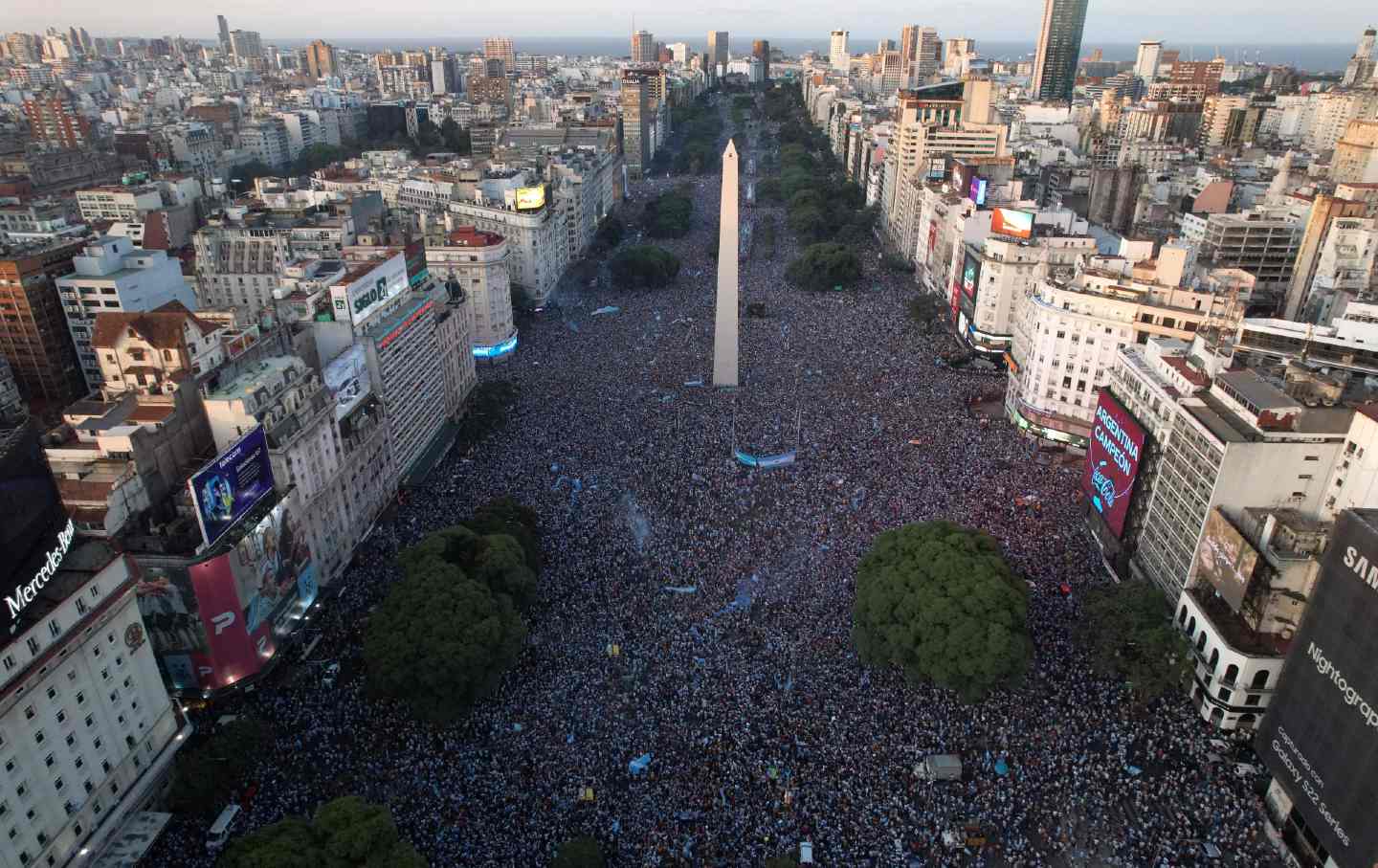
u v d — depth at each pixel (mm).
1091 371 159000
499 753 95750
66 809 81438
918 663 104000
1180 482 115312
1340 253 197375
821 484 151000
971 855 84750
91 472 103750
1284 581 97375
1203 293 151500
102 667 86125
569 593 122562
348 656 112250
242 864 73188
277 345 131000
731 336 188375
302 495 118312
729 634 114812
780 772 93312
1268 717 91062
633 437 168625
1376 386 122000
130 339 114812
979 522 140250
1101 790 91938
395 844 78312
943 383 197000
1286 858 85625
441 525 140375
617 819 87500
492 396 179750
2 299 183250
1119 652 104250
